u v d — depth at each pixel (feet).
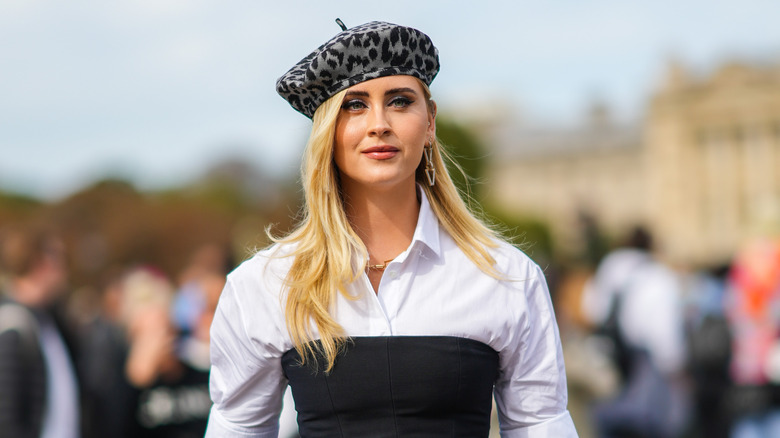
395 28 8.72
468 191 10.64
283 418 15.16
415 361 8.44
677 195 232.12
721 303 25.58
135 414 17.40
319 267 8.75
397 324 8.58
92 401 17.67
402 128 8.73
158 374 17.33
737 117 224.94
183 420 17.37
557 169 272.31
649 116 238.07
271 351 8.89
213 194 256.11
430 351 8.48
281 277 8.86
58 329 17.56
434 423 8.47
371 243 9.11
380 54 8.68
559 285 36.60
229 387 9.29
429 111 9.25
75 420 16.48
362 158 8.75
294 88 8.91
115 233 124.16
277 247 9.11
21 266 17.07
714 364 24.58
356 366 8.48
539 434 9.04
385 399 8.44
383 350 8.47
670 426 24.39
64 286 18.25
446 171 9.40
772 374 24.47
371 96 8.72
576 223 37.88
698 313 25.36
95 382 17.67
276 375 9.13
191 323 18.29
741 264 25.45
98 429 17.76
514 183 280.72
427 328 8.57
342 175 9.20
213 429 9.50
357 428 8.50
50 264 17.37
